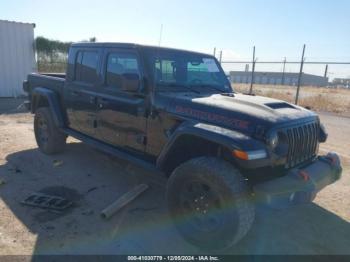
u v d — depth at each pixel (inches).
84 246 122.5
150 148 149.4
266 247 129.0
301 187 118.0
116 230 134.5
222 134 114.7
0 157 218.1
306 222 150.3
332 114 506.3
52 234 128.9
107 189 173.8
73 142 259.6
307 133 135.0
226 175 111.7
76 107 195.5
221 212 113.8
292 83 2357.3
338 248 130.2
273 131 115.3
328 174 135.1
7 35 499.5
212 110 126.7
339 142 309.1
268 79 2276.1
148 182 181.6
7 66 507.8
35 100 239.8
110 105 166.6
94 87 178.1
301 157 132.9
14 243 121.7
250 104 133.0
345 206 167.8
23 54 523.2
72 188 173.5
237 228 110.9
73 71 196.4
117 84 163.6
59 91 211.2
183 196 126.6
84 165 208.7
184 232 127.0
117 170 201.8
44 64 749.9
